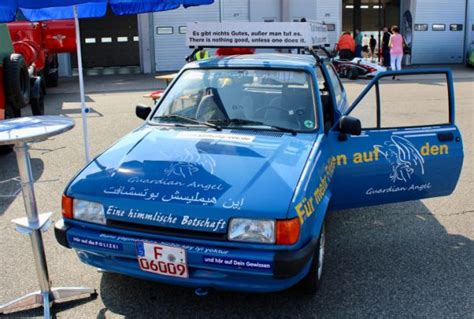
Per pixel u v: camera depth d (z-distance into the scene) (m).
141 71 22.66
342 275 3.81
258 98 4.17
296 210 2.89
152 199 3.00
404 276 3.79
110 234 3.06
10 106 8.05
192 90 4.36
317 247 3.26
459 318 3.23
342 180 4.11
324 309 3.35
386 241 4.44
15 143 3.00
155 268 2.99
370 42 26.42
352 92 13.77
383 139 4.23
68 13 5.60
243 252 2.84
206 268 2.89
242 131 3.89
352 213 5.11
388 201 4.36
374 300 3.46
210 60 4.64
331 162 3.90
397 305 3.39
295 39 4.75
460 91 14.40
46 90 15.96
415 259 4.08
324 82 4.66
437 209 5.21
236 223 2.86
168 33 22.66
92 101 13.39
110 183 3.19
